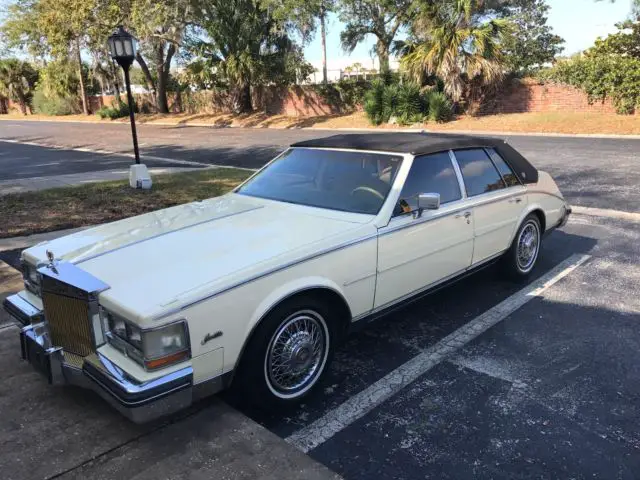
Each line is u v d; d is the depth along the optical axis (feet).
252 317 9.67
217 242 11.01
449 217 13.82
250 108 117.19
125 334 8.84
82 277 9.48
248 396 10.19
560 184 33.76
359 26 86.99
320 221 12.16
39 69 153.79
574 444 9.57
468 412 10.61
